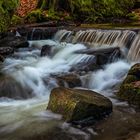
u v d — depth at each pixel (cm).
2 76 817
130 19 1486
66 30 1212
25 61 999
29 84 798
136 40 966
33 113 639
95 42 1097
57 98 613
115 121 580
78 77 816
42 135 538
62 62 984
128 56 969
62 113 591
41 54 1066
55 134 539
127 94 689
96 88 808
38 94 775
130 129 545
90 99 599
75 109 570
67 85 782
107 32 1078
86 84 805
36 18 1405
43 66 943
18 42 1119
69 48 1078
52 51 1067
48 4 1479
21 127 575
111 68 902
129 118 594
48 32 1245
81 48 1077
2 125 588
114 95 733
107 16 1530
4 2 1158
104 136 525
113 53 948
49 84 784
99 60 914
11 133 554
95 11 1509
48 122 587
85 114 577
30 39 1235
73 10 1473
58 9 1469
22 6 1531
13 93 770
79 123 572
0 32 1136
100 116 595
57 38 1226
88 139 518
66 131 548
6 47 1044
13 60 999
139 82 698
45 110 636
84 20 1470
